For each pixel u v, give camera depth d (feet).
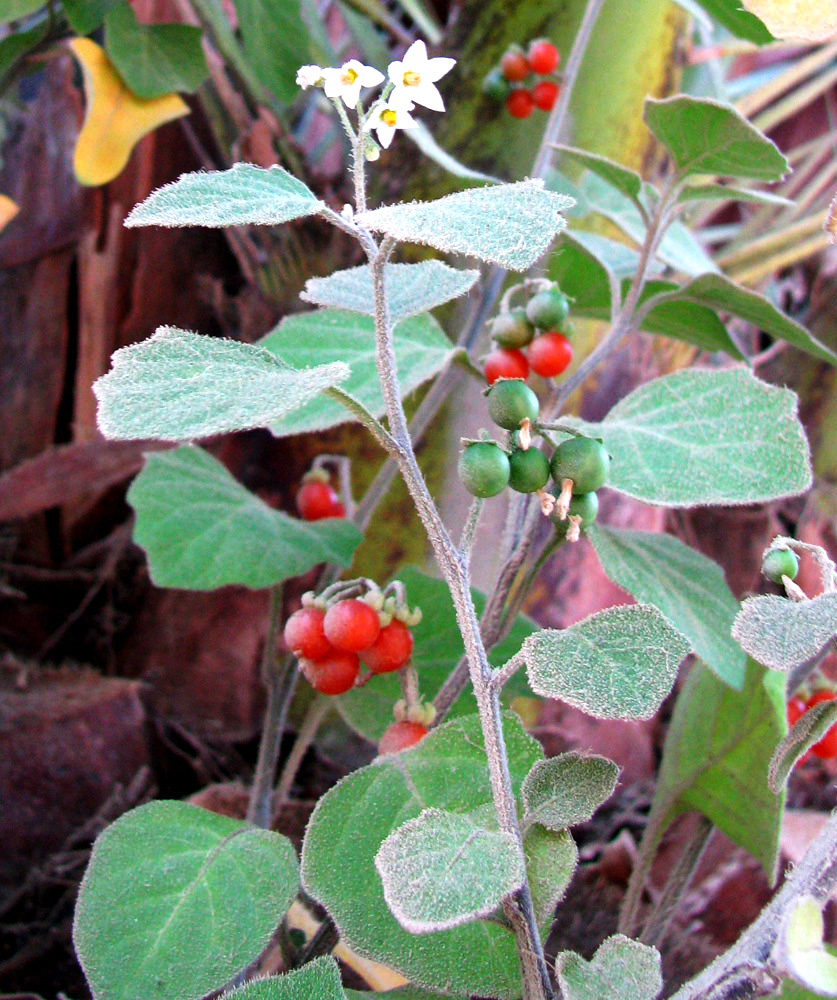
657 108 0.76
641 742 1.48
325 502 1.14
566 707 1.36
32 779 1.13
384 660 0.73
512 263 0.41
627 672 0.50
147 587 1.42
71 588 1.46
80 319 1.51
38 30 1.26
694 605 0.76
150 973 0.58
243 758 1.37
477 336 1.08
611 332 0.87
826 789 1.46
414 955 0.58
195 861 0.65
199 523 0.93
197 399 0.46
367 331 0.91
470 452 0.53
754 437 0.70
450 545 0.53
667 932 1.10
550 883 0.56
